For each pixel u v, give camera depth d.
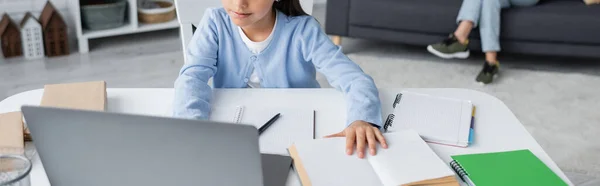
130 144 0.87
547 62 3.52
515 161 1.12
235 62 1.54
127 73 3.23
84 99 1.32
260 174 0.87
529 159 1.13
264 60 1.53
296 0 1.54
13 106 1.34
